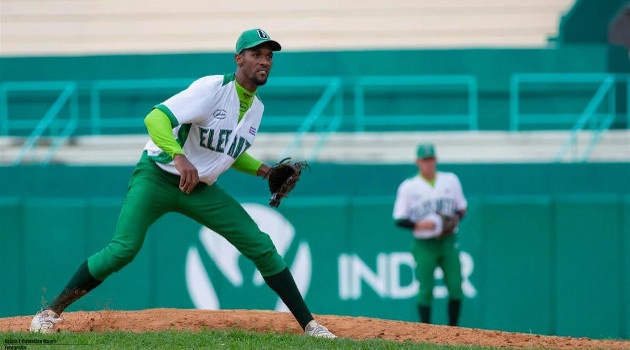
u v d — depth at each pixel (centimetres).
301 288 4534
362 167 5009
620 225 4575
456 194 4066
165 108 2205
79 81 5953
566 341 2553
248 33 2259
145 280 4541
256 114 2331
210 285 4538
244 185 4922
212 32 6172
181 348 2152
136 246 2314
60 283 4581
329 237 4550
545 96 5778
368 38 6088
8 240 4609
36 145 5594
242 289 4528
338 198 4578
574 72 5800
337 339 2303
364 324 2600
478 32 6066
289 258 4541
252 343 2208
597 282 4566
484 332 2605
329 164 5009
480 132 5625
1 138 5666
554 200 4581
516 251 4572
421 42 6075
